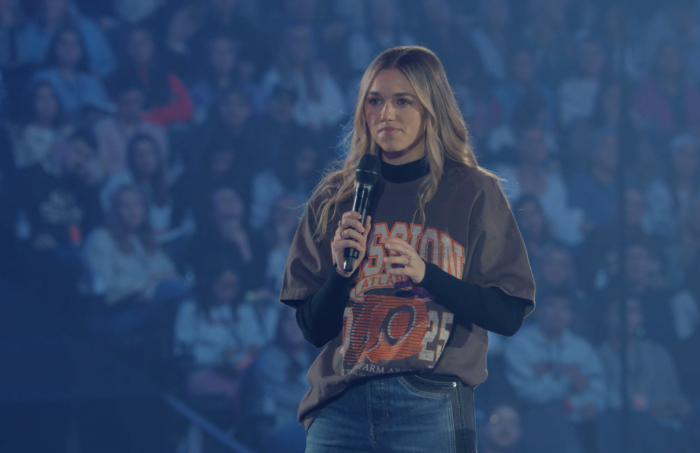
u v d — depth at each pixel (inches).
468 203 123.4
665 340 450.9
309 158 415.2
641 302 452.8
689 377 450.3
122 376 343.0
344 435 120.2
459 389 118.3
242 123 405.1
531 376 413.7
